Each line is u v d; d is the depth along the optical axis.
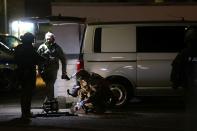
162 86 25.78
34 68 22.95
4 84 34.25
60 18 28.70
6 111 26.03
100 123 21.83
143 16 40.41
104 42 25.83
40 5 64.94
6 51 34.72
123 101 25.91
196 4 40.44
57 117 23.59
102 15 40.38
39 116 23.69
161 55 25.72
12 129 20.47
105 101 24.23
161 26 25.92
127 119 22.88
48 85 24.16
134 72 25.77
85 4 40.59
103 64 25.72
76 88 24.38
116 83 25.84
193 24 25.92
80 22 28.75
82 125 21.31
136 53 25.77
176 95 25.88
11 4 62.34
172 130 20.16
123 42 25.86
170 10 40.38
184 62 15.50
